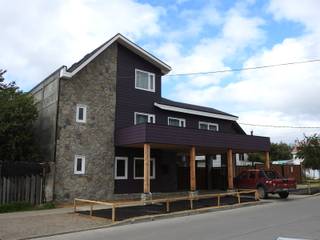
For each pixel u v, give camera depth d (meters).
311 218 14.38
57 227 13.51
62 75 22.00
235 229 12.04
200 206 18.55
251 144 28.05
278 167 37.91
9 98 23.23
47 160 22.31
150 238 10.88
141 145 23.83
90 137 23.17
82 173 22.52
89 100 23.44
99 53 23.62
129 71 25.72
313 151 33.72
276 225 12.72
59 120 21.98
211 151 28.97
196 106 31.48
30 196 20.16
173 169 27.58
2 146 21.88
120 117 24.75
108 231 12.73
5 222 14.62
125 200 23.84
